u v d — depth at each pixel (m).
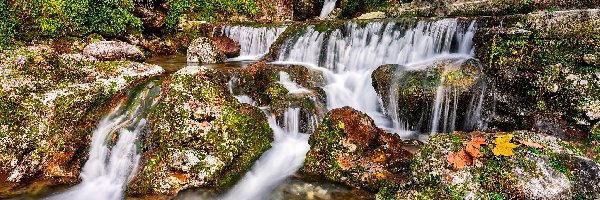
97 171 5.82
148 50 10.64
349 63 8.79
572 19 5.94
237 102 6.39
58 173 5.70
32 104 6.15
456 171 4.23
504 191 4.00
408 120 6.61
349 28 9.01
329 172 5.28
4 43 8.32
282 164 5.80
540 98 5.73
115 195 5.29
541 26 6.28
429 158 4.50
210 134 5.59
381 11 12.49
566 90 5.51
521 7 8.79
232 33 11.01
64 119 6.12
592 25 5.70
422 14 11.09
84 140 6.11
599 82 5.34
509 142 4.34
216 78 6.95
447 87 6.29
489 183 4.06
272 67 7.75
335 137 5.42
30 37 8.87
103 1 9.89
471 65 6.48
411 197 4.36
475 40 6.98
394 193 4.62
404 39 8.32
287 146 6.22
